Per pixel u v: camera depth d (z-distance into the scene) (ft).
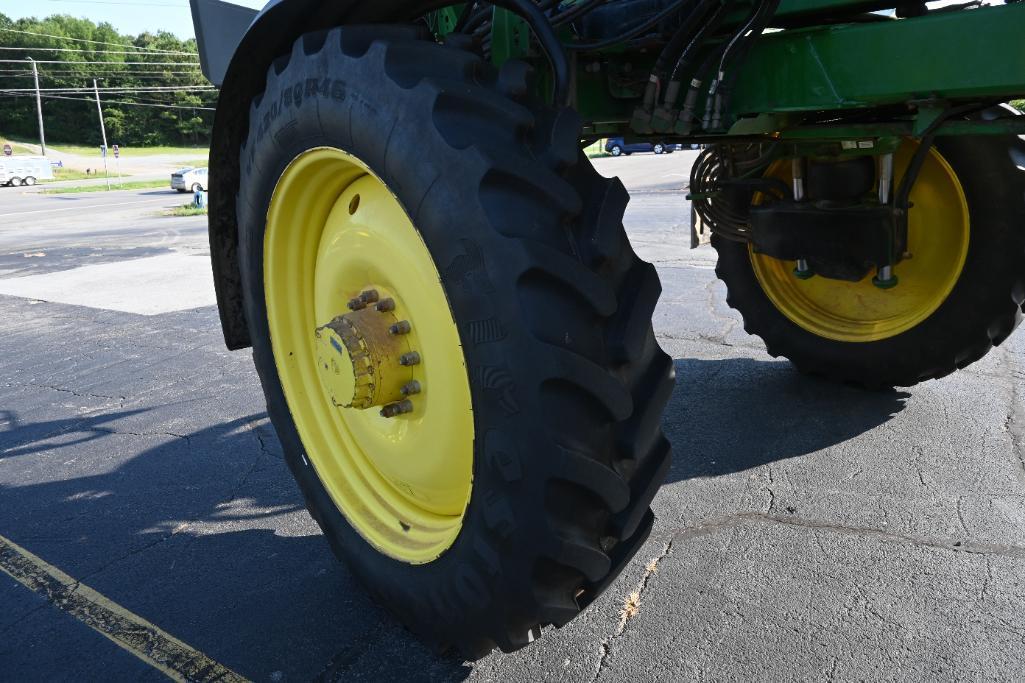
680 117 7.49
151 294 29.14
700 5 7.06
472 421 6.41
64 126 313.94
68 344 21.97
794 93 7.14
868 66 6.67
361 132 6.18
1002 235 11.49
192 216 73.46
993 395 13.43
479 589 6.30
